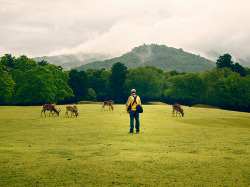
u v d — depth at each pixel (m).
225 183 4.55
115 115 21.55
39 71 49.00
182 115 21.83
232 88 66.81
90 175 5.02
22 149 7.67
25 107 33.78
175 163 5.90
